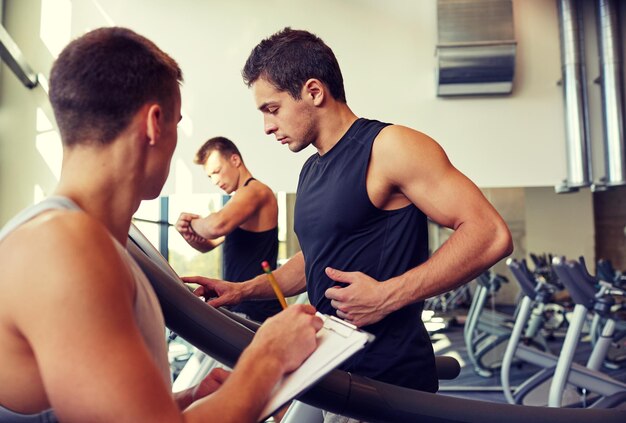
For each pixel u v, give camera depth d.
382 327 1.18
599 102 4.53
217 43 4.67
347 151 1.23
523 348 3.49
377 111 4.59
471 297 4.58
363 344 0.73
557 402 2.76
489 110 4.53
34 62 4.66
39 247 0.61
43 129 4.61
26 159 4.60
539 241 4.54
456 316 4.58
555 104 4.52
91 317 0.59
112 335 0.60
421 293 1.10
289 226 4.52
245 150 4.59
